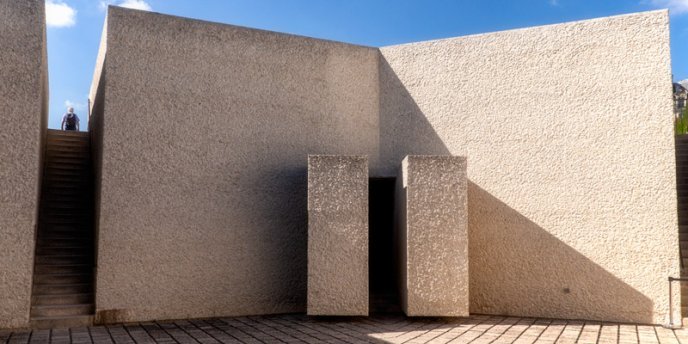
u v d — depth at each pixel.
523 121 9.15
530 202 9.00
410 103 9.89
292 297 9.27
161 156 8.59
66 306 8.05
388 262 10.70
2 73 7.57
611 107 8.68
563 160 8.88
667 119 8.35
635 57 8.59
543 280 8.82
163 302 8.41
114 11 8.47
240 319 8.53
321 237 8.24
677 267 8.19
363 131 9.95
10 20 7.67
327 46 9.88
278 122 9.42
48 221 9.62
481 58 9.50
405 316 8.63
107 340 6.85
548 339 6.94
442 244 8.14
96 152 9.84
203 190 8.81
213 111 8.98
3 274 7.37
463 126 9.49
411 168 8.29
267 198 9.24
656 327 7.91
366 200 8.30
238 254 8.96
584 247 8.66
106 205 8.19
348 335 7.16
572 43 8.98
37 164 7.76
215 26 9.13
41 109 8.20
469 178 9.39
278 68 9.50
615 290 8.45
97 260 8.09
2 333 7.24
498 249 9.11
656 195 8.35
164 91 8.70
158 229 8.47
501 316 8.88
